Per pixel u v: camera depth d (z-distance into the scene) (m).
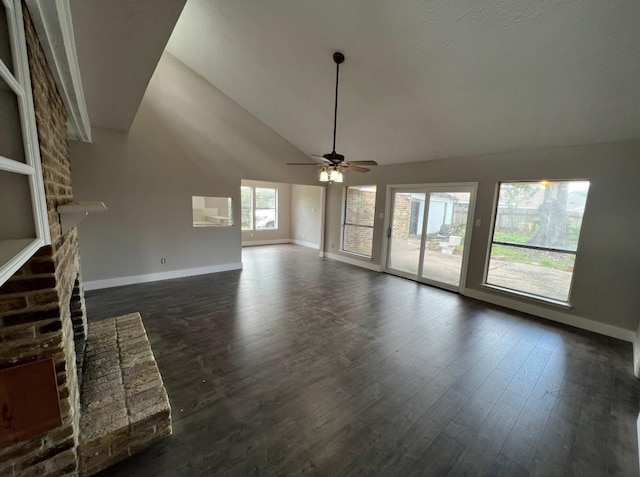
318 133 5.39
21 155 0.92
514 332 3.37
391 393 2.22
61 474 1.38
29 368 1.23
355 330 3.28
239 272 5.67
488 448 1.75
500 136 3.77
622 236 3.24
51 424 1.31
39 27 1.16
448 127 3.93
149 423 1.65
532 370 2.60
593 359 2.82
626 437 1.86
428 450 1.72
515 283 4.22
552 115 3.14
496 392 2.28
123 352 2.30
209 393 2.15
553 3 2.11
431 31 2.62
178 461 1.60
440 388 2.30
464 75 2.97
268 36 3.40
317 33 3.08
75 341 2.35
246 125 5.61
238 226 5.82
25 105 0.92
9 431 1.22
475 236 4.52
